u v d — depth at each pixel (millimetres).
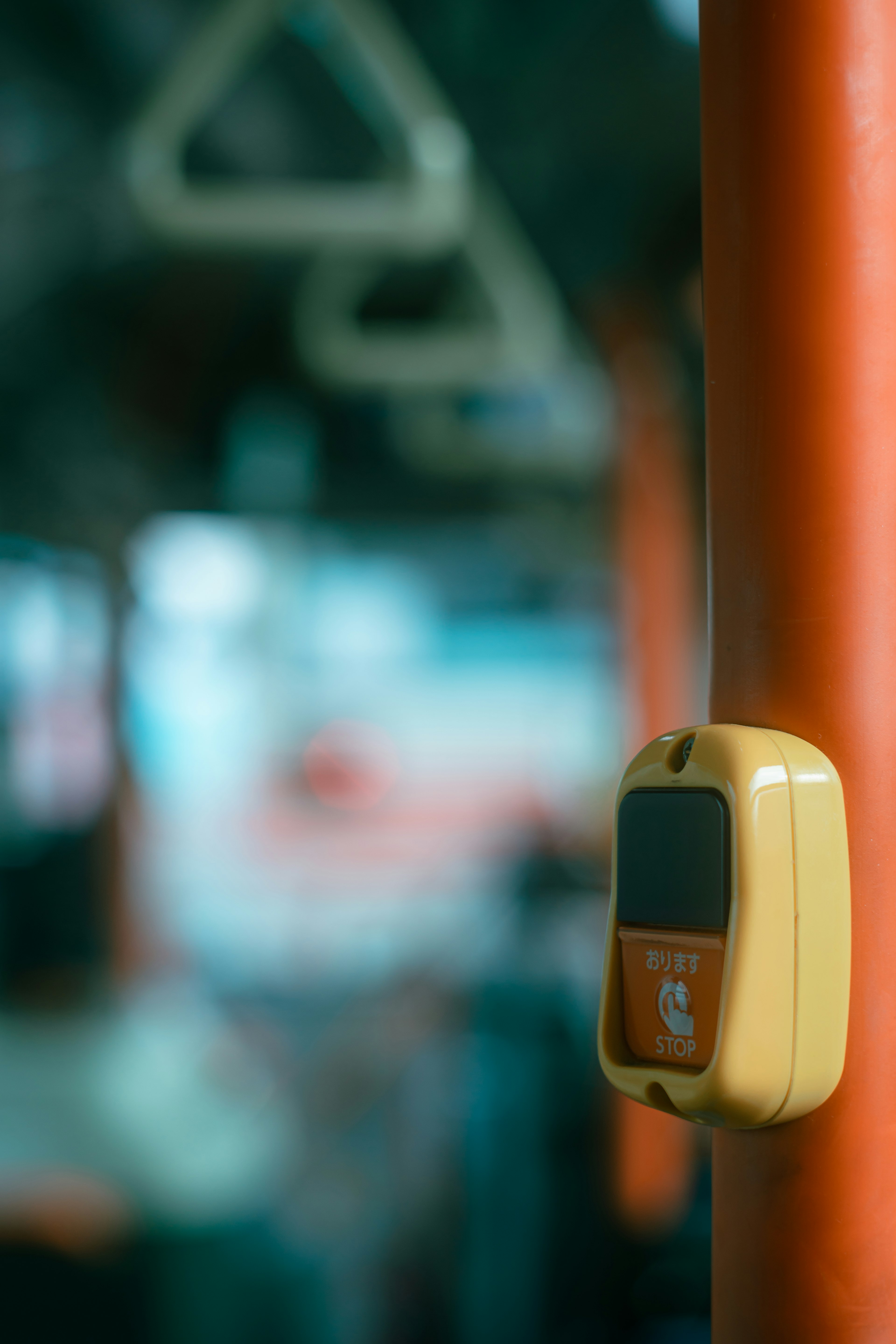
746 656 537
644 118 3158
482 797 8672
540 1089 2822
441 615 9031
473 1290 2818
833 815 508
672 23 2830
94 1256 1944
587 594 8648
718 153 540
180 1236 1965
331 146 3559
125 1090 2225
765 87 522
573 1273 2791
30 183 3727
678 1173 2953
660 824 523
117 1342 1947
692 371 3816
